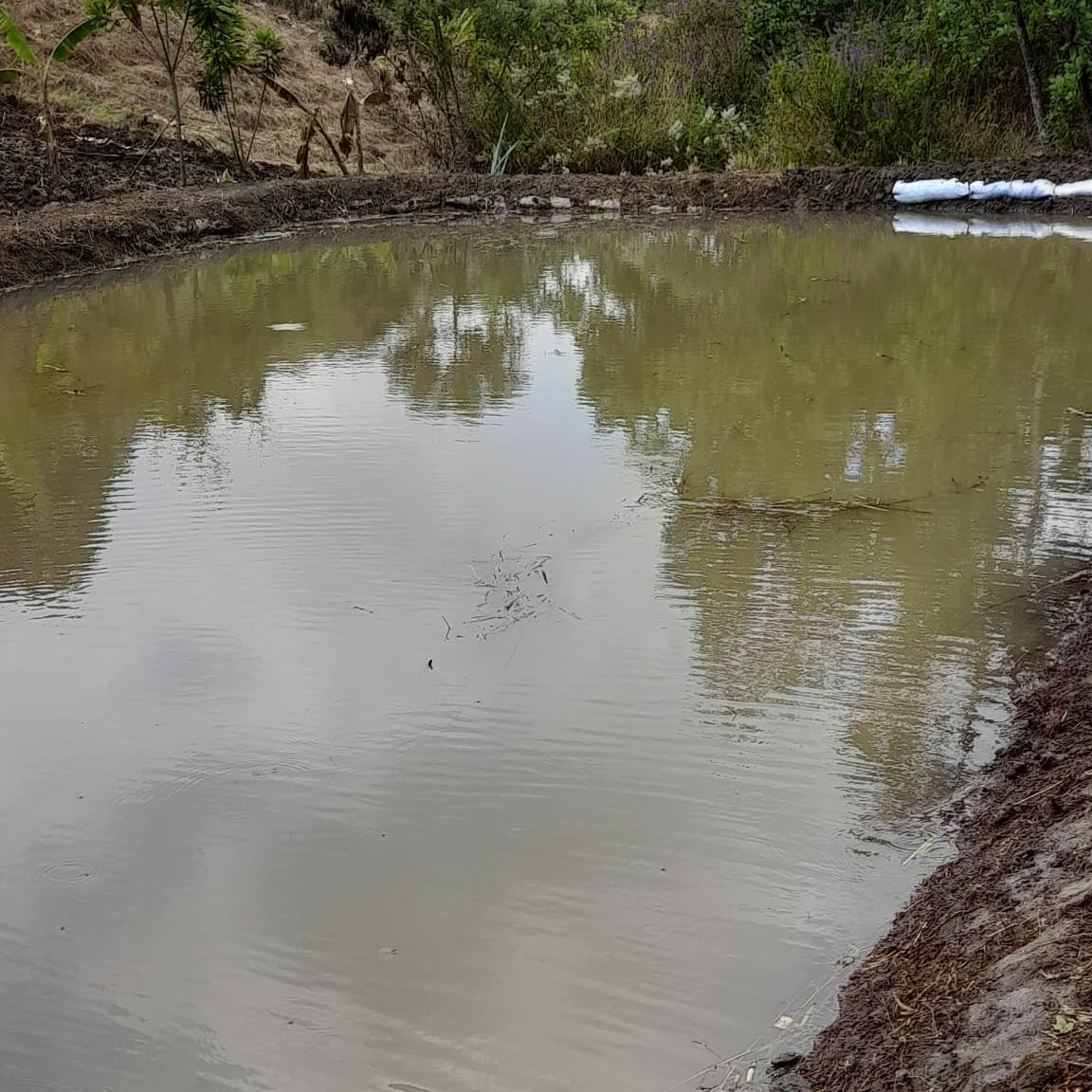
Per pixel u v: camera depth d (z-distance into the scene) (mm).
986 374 7402
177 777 3455
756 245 13133
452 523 5234
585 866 2998
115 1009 2572
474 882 2953
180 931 2811
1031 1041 2025
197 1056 2432
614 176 16844
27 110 15789
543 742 3570
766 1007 2502
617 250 13078
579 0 20828
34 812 3297
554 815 3217
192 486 5766
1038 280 10539
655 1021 2475
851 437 6266
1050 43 16422
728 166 17500
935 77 16609
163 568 4848
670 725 3654
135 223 12688
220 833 3188
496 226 15109
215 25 14867
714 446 6176
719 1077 2311
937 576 4621
